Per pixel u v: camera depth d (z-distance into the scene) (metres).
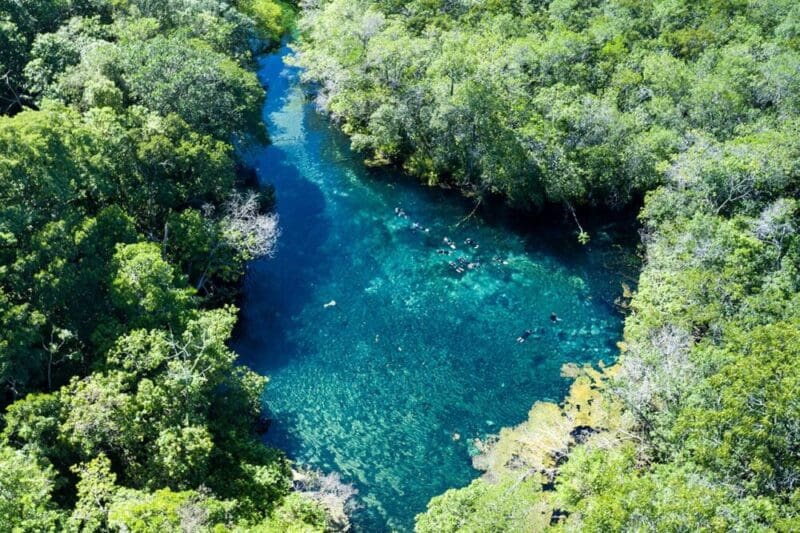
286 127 92.75
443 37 85.50
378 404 54.53
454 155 80.88
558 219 77.19
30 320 42.03
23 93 71.88
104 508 36.41
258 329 61.56
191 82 66.94
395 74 81.31
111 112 58.44
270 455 47.09
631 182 74.31
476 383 56.34
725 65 77.25
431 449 50.78
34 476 35.25
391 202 79.62
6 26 68.31
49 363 44.06
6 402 43.22
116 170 58.09
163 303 47.81
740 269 52.28
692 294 51.88
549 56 81.00
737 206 62.06
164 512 34.84
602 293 66.38
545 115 76.06
